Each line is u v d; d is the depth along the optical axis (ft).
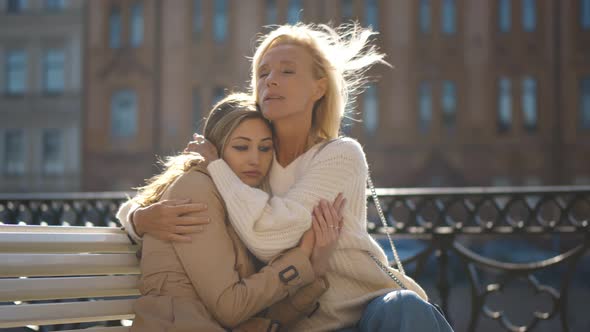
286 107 7.02
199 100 94.63
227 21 94.89
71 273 6.23
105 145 95.81
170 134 94.58
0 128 98.12
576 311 35.70
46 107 97.35
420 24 92.27
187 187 6.53
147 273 6.36
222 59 94.58
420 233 11.89
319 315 6.83
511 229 11.63
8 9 98.63
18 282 5.85
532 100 91.35
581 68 90.17
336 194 6.79
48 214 13.55
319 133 7.55
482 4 91.71
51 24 97.50
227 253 6.30
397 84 91.86
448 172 91.25
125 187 95.09
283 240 6.45
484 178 91.25
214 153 6.94
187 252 6.22
